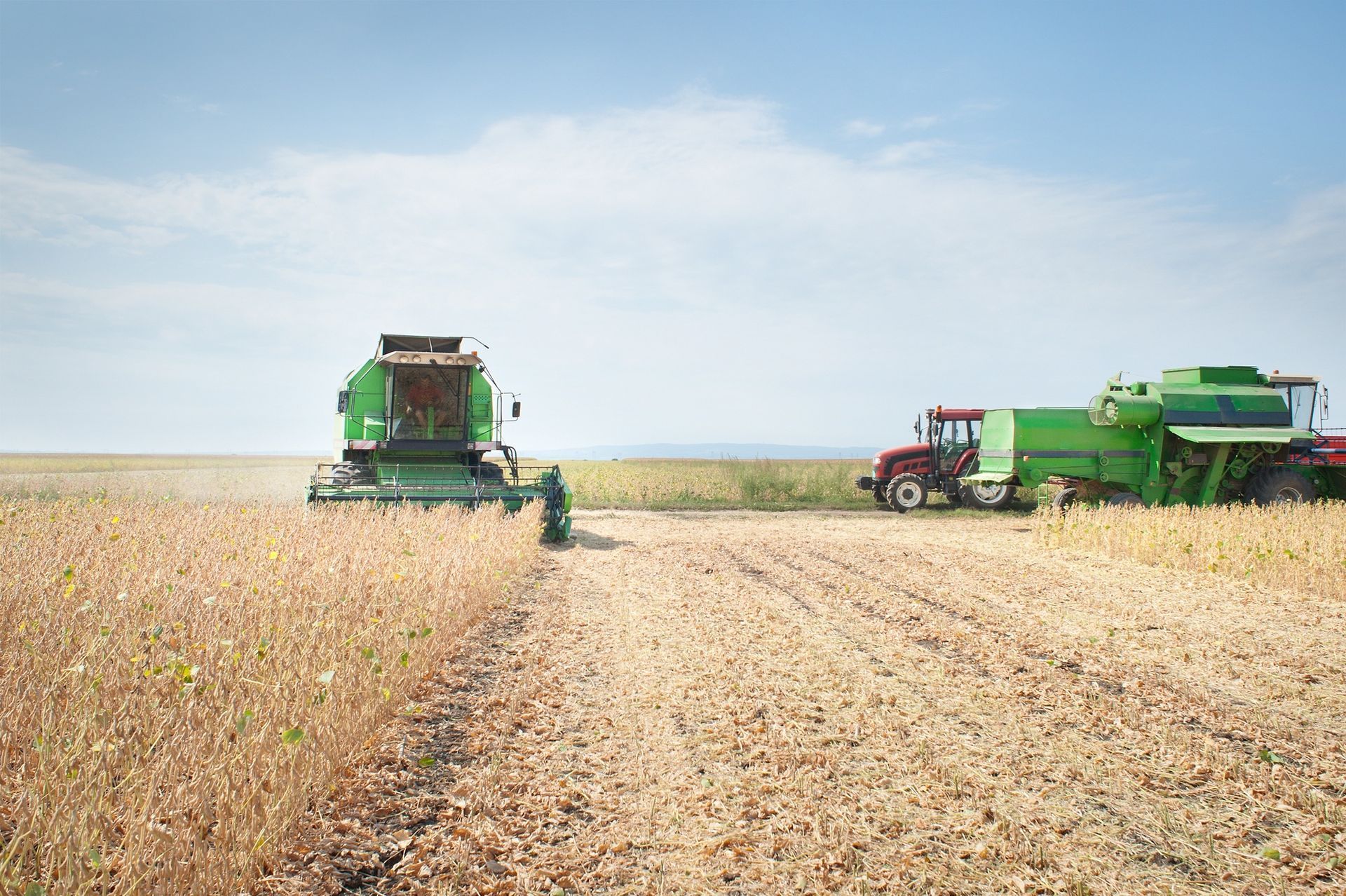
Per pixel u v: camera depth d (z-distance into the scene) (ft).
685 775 15.88
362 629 20.33
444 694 20.31
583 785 15.47
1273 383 65.31
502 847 13.20
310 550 28.22
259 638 18.17
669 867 12.73
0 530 31.30
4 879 10.35
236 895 11.51
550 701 19.95
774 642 25.75
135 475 113.50
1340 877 12.64
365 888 12.01
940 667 23.13
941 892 12.13
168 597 20.99
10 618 18.93
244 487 85.87
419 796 14.83
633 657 23.90
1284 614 30.53
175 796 11.91
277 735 13.97
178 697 14.48
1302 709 20.30
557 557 43.98
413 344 55.31
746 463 98.99
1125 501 62.59
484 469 54.29
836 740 17.69
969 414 75.46
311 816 13.78
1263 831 14.06
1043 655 24.75
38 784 11.87
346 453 54.03
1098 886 12.34
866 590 34.58
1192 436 60.70
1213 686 22.09
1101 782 15.85
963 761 16.72
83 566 23.73
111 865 11.43
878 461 78.43
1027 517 69.36
